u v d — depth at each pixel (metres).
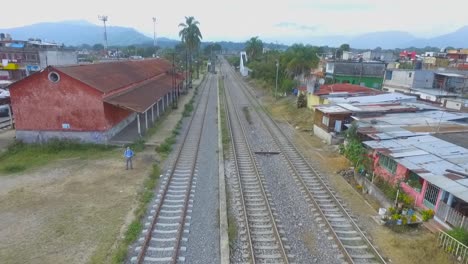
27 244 11.30
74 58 51.03
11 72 48.12
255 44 91.75
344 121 24.61
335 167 19.83
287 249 11.49
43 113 21.59
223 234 12.13
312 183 17.34
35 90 21.11
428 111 24.31
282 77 53.78
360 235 12.51
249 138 25.97
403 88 40.66
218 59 178.50
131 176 17.41
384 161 16.67
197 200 14.95
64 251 10.97
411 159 14.42
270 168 19.42
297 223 13.32
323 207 14.73
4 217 13.02
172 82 43.19
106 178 17.08
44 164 18.92
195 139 25.14
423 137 17.56
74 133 22.14
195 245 11.58
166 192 15.58
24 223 12.61
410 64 55.16
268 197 15.52
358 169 17.88
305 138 26.47
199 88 59.66
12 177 16.95
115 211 13.62
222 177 17.50
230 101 44.84
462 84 37.41
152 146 22.72
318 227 13.09
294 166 19.78
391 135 17.97
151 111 30.53
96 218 13.03
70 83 21.09
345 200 15.52
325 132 25.33
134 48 127.44
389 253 11.45
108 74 27.94
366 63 49.44
